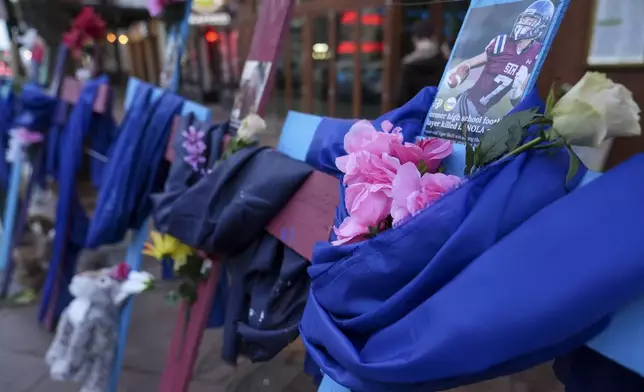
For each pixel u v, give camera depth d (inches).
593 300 15.3
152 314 77.4
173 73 61.9
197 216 40.4
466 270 17.7
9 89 99.9
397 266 20.2
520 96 22.4
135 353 68.6
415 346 18.2
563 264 16.0
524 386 42.3
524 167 18.8
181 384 48.1
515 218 18.1
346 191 23.7
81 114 70.9
